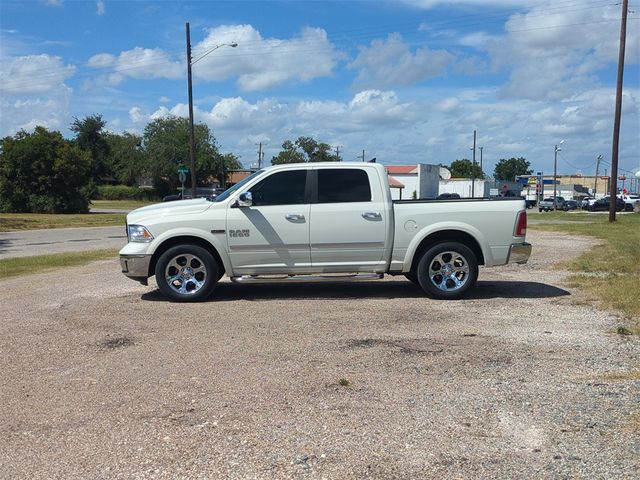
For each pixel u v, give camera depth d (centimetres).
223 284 1082
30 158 4941
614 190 3366
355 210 910
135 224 918
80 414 474
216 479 370
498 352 626
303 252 913
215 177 8750
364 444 414
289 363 595
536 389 514
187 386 532
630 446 404
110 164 9981
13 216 4250
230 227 907
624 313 796
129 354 633
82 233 2822
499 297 934
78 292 1014
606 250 1557
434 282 922
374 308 855
